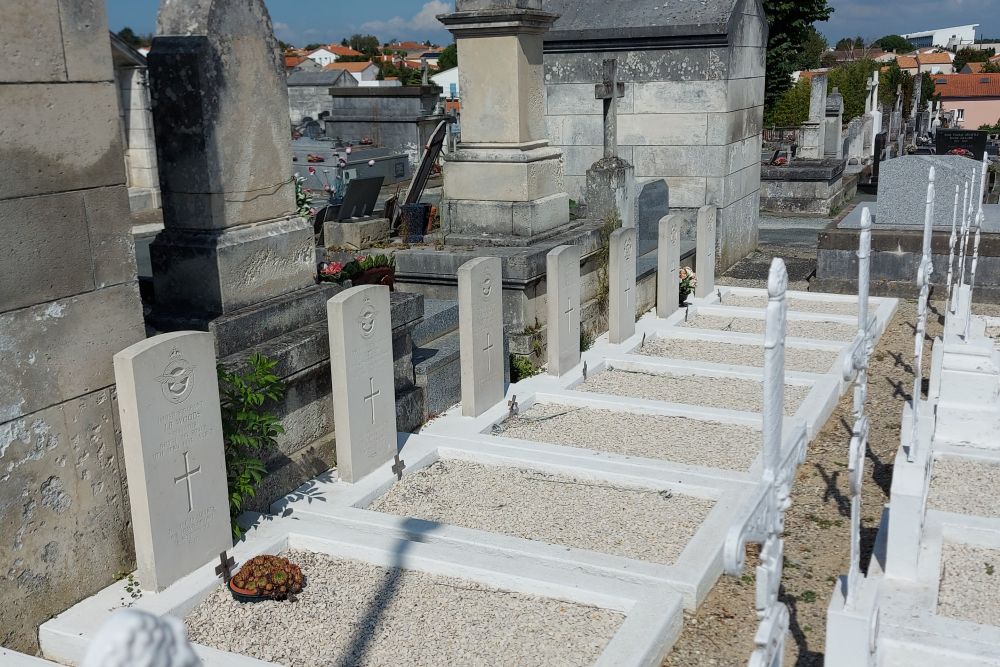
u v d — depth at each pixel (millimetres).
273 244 6781
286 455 6418
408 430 7613
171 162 6387
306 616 4988
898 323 11562
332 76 32594
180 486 5102
